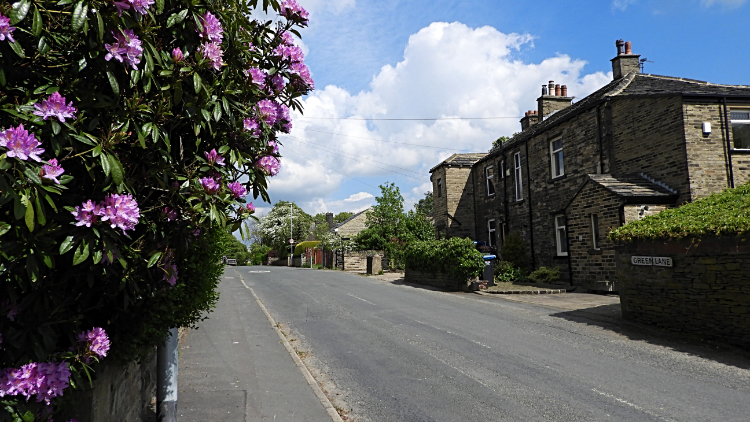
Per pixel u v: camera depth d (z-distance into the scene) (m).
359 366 6.95
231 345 7.96
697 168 12.50
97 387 2.96
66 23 2.03
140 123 2.40
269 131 3.32
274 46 3.51
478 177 25.72
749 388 5.59
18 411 1.99
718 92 12.80
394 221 31.22
